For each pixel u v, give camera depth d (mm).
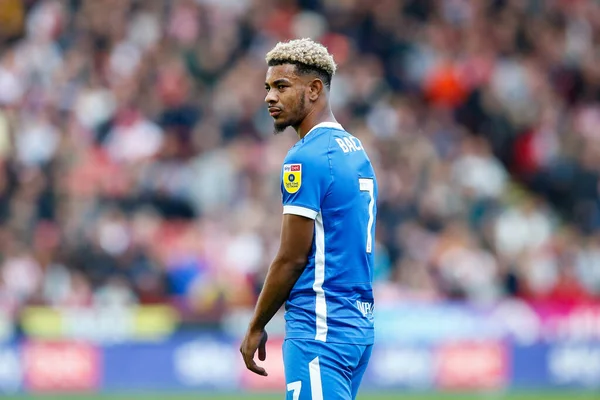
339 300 18312
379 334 47000
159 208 53812
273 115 18828
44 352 43969
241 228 51531
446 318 47844
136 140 56500
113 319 44875
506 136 65125
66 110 58312
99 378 44438
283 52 18766
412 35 68938
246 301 48125
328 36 66812
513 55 70500
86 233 49906
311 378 18047
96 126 57812
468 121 65812
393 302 48469
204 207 54562
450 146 61594
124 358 44656
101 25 63906
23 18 64750
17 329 44125
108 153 56438
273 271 18125
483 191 59344
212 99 60094
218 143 57844
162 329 45250
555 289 53719
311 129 18750
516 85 67625
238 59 63594
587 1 75500
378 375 46781
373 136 58594
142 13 64812
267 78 18922
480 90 66312
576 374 48875
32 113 57406
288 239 18031
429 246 53375
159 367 44906
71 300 47000
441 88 66250
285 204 18203
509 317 48625
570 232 60656
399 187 55406
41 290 47719
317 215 18203
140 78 60188
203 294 47625
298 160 18172
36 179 52875
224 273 49156
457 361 47625
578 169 64125
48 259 48875
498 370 48031
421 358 47250
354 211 18453
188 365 45125
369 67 65188
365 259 18734
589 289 55531
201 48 62250
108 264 49062
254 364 18406
